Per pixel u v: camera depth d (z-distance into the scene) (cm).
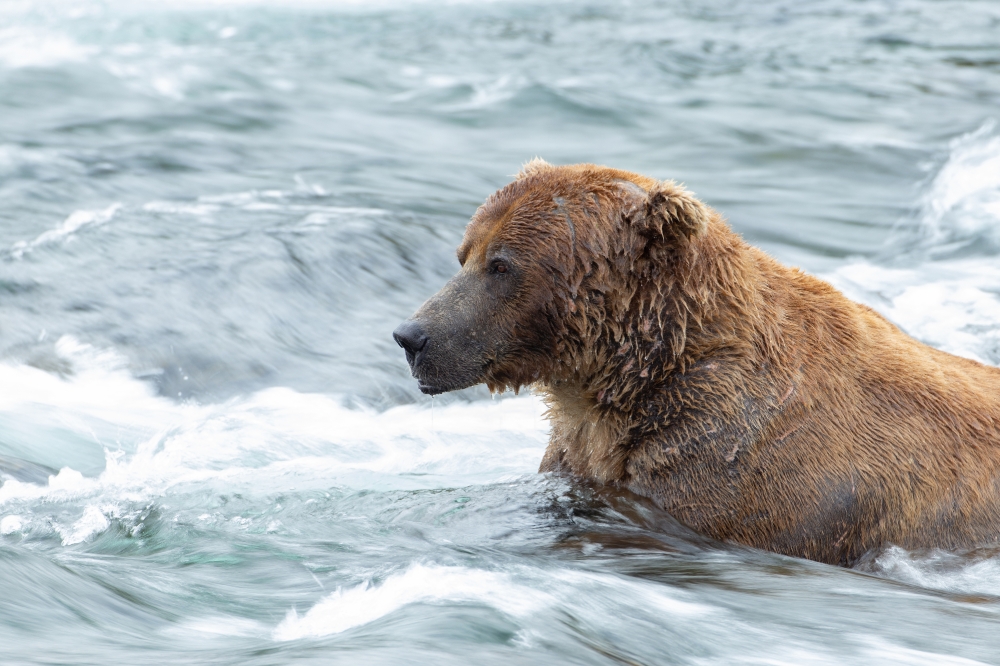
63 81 6116
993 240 3772
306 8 11250
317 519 1541
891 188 4700
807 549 1461
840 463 1451
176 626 1087
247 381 2625
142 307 2889
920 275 3500
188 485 1791
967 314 3072
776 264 1561
